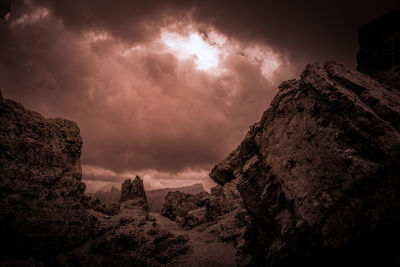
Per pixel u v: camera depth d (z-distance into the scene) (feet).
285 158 37.29
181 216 117.39
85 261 50.39
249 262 46.14
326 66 37.68
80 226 56.59
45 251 45.60
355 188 26.50
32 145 53.72
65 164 61.77
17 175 47.85
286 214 34.76
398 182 24.31
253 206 44.91
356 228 25.50
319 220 28.19
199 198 131.75
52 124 62.69
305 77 36.81
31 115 57.72
